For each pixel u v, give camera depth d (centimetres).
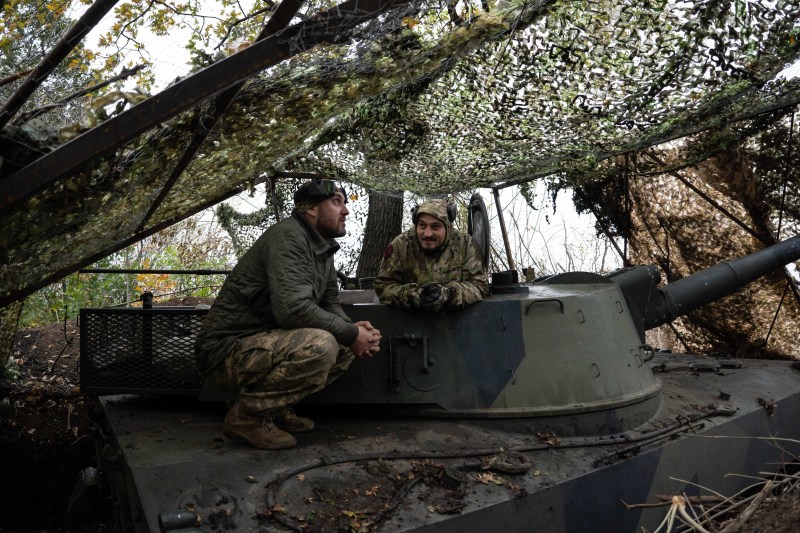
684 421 458
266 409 373
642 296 595
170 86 317
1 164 334
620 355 460
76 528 530
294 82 369
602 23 439
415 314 439
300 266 387
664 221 789
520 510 354
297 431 404
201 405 470
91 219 408
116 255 921
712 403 508
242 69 317
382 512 331
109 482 455
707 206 763
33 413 641
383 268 479
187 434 399
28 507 545
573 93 489
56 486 560
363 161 605
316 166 625
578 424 423
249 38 362
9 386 673
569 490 372
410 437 398
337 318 388
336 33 325
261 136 407
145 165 377
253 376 375
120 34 397
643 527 402
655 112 529
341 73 372
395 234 870
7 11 365
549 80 480
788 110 659
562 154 601
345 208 420
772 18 448
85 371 472
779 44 471
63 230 405
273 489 338
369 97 460
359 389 430
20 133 332
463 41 393
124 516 392
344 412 443
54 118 367
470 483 360
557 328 440
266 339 378
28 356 743
